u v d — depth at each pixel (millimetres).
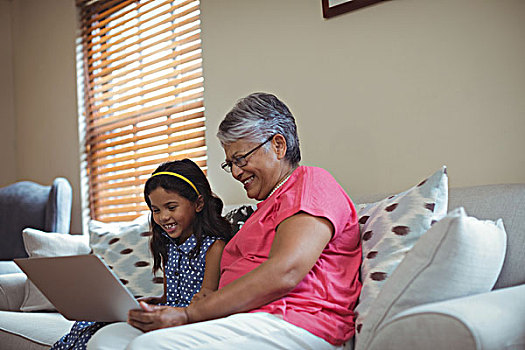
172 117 3041
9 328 1979
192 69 2852
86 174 3527
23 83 4043
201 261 1616
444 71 1898
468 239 1038
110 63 3344
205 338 1094
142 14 3146
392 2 2041
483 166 1801
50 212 3148
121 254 2148
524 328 938
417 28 1970
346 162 2170
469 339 863
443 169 1437
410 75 1985
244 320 1161
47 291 1451
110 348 1152
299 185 1377
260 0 2514
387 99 2049
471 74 1833
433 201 1399
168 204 1631
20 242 3258
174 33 2973
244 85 2574
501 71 1765
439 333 899
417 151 1963
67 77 3646
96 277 1260
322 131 2256
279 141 1520
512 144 1736
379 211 1504
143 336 1078
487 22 1798
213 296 1223
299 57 2348
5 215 3316
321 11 2270
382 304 1103
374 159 2084
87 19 3604
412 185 1973
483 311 917
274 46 2447
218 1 2709
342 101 2188
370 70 2102
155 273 1947
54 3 3764
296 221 1279
